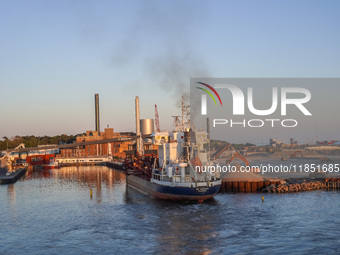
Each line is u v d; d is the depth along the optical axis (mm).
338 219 83312
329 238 69875
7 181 180125
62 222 87750
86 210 101375
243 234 73438
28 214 98125
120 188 150875
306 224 79812
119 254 64250
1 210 104688
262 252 63312
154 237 73125
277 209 94562
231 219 85188
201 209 96625
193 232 75688
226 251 64125
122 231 78125
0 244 71688
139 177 140625
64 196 129125
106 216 92562
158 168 129250
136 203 109500
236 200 108125
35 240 73812
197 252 63969
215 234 73875
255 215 88562
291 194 116938
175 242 69562
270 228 77312
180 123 125125
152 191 120125
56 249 67938
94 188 151625
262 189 124562
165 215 91000
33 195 133375
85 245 69750
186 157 113000
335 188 126438
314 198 108688
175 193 105375
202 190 102938
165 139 127938
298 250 63969
